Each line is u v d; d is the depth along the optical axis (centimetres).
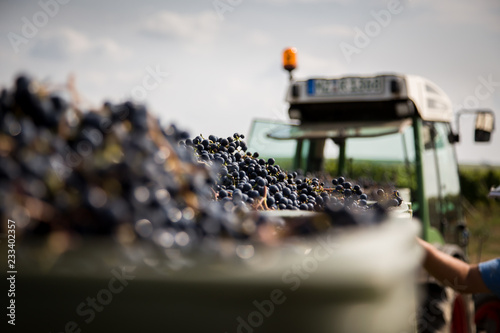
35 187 90
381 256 98
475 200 1337
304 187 196
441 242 463
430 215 447
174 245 92
